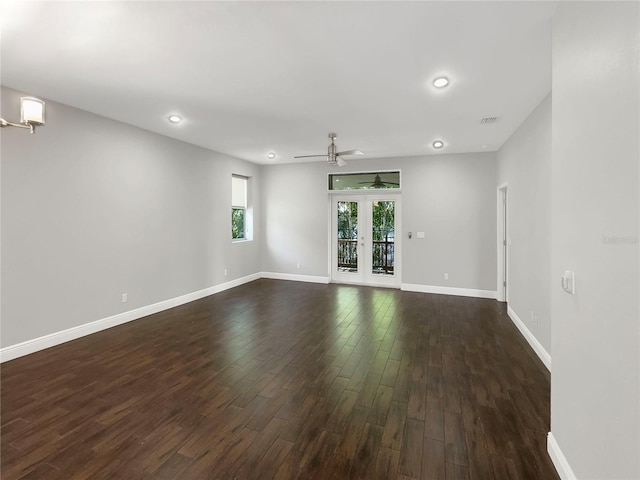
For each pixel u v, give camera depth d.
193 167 5.54
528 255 3.78
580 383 1.60
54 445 2.04
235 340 3.84
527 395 2.64
